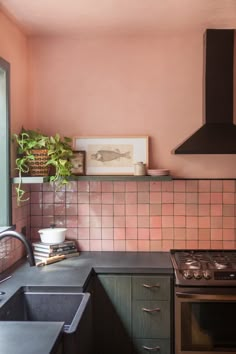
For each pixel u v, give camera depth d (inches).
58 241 115.6
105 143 123.8
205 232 123.0
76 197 125.1
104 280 104.7
